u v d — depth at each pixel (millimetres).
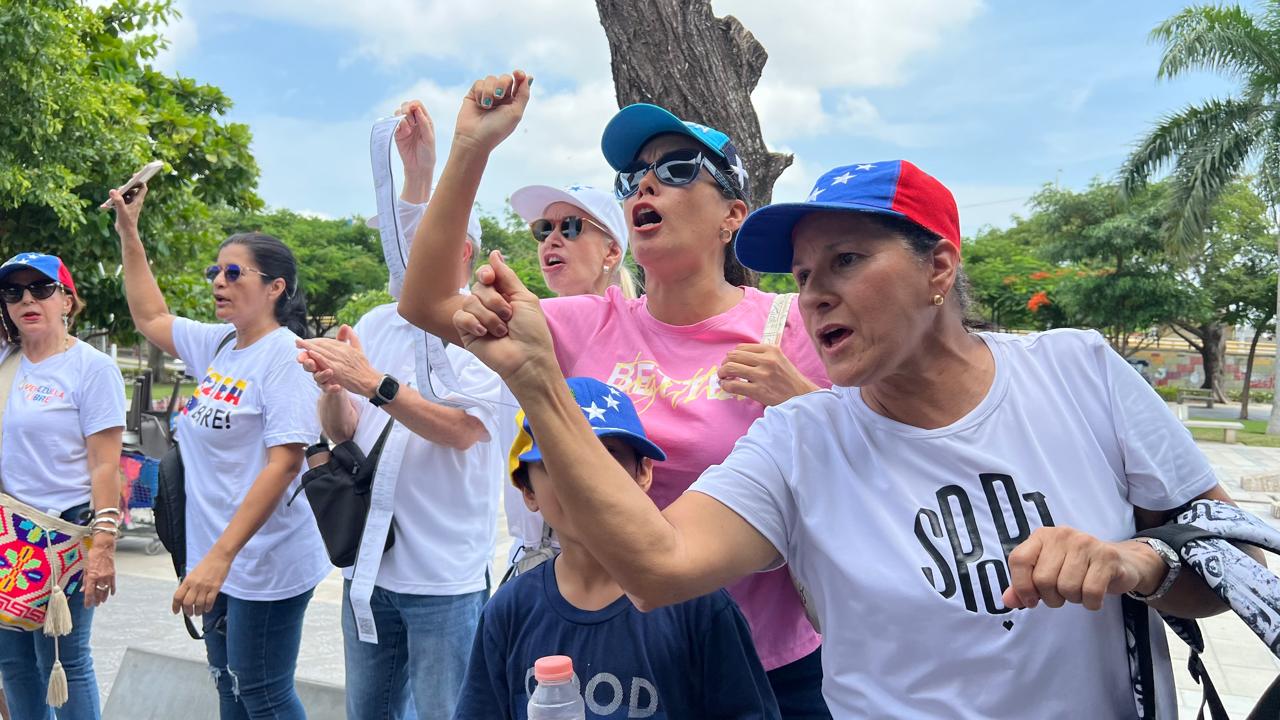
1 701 4008
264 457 3273
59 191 8492
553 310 2279
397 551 2842
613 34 3424
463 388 2844
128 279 3826
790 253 1510
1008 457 1410
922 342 1421
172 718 3764
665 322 2203
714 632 1812
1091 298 25469
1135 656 1382
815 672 2086
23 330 3686
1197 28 17203
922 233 1361
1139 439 1421
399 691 3006
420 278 1606
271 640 3217
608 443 1843
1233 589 1247
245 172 11008
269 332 3354
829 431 1516
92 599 3588
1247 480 12555
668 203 2104
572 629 1835
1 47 8062
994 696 1351
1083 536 1201
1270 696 1429
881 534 1427
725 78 3381
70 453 3646
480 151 1556
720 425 2023
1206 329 35875
